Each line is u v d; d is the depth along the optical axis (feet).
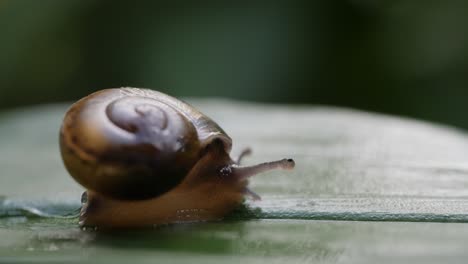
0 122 0.53
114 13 0.76
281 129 0.47
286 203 0.34
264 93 0.71
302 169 0.39
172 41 0.72
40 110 0.60
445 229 0.31
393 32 0.76
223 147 0.34
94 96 0.34
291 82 0.72
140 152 0.32
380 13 0.76
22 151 0.46
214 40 0.71
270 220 0.33
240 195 0.34
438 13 0.75
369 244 0.29
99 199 0.33
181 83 0.70
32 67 0.81
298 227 0.31
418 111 0.75
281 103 0.72
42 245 0.30
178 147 0.33
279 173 0.38
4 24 0.77
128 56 0.75
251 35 0.71
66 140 0.33
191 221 0.33
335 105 0.76
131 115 0.33
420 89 0.76
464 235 0.30
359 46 0.76
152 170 0.32
